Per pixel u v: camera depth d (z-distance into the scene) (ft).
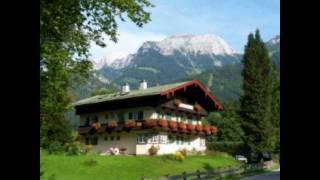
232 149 249.75
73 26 67.41
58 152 154.81
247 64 211.41
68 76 68.18
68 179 117.60
